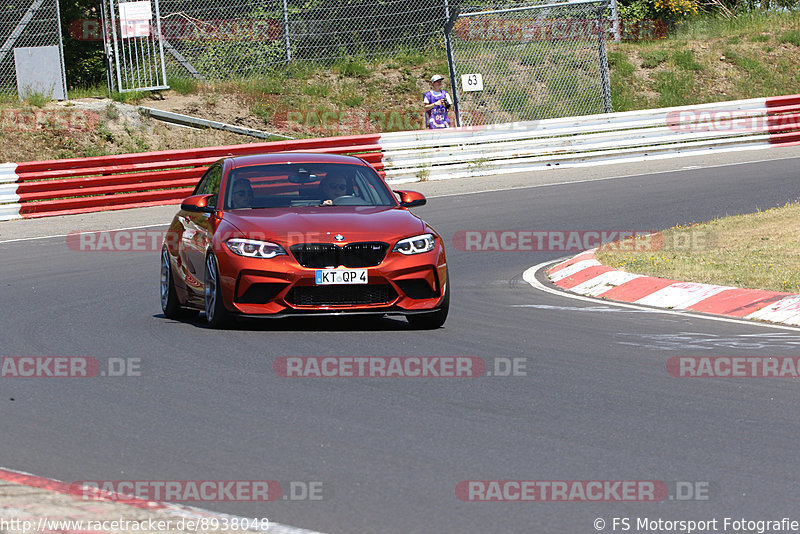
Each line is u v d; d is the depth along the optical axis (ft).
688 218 167.12
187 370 77.36
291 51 318.04
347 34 325.21
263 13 313.53
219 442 58.75
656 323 99.66
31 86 272.10
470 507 48.14
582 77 326.44
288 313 91.76
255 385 72.43
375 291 92.84
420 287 94.02
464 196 209.05
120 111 269.64
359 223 94.84
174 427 61.87
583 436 60.18
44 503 47.70
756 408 66.64
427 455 56.29
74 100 274.16
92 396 69.82
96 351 84.99
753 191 192.44
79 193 206.90
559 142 250.37
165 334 92.84
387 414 64.90
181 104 284.82
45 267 142.82
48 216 202.90
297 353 83.56
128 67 299.99
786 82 344.69
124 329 96.22
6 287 125.39
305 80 311.27
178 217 110.11
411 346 87.04
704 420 63.62
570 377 75.56
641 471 53.57
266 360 80.79
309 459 55.52
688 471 53.62
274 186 103.35
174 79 295.69
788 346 87.04
